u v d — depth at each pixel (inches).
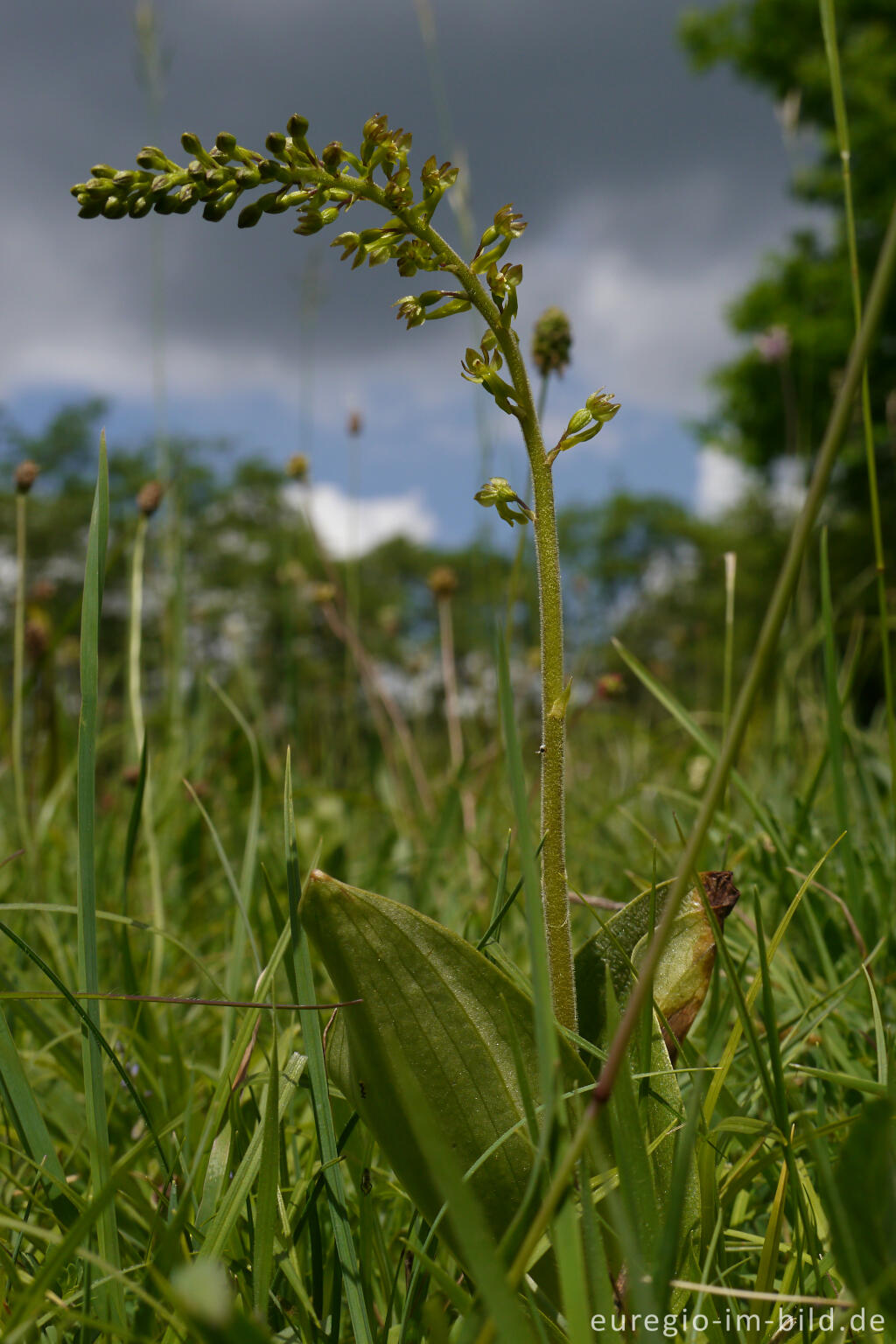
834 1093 16.5
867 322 9.1
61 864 29.9
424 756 51.4
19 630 27.9
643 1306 9.3
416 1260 11.8
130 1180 13.3
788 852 21.8
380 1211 14.9
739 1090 16.4
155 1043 18.6
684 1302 11.8
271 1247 11.3
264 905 27.5
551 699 12.2
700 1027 18.4
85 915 12.3
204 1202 12.7
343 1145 13.2
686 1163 9.5
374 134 11.7
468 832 31.7
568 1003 12.1
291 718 43.6
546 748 12.2
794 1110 15.5
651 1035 12.4
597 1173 11.8
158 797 33.2
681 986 13.3
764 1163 13.0
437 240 12.0
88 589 12.6
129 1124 16.2
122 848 32.8
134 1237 14.0
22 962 22.8
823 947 18.6
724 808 23.1
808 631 40.4
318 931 11.7
